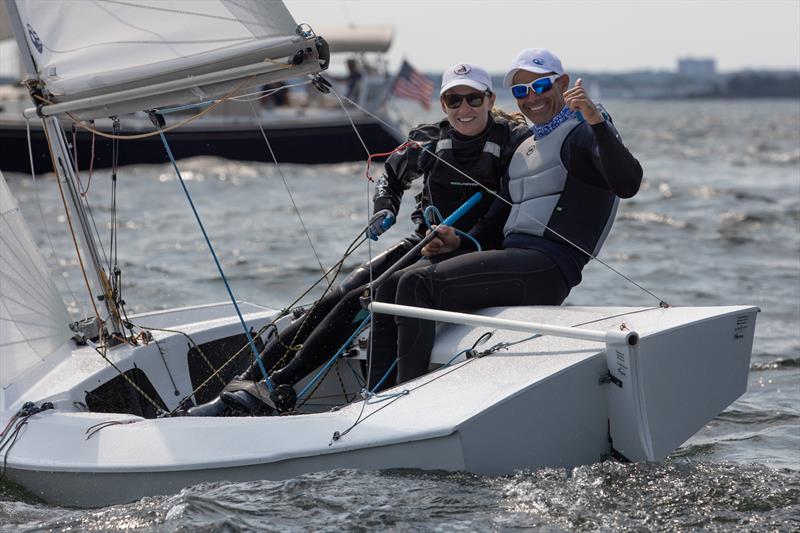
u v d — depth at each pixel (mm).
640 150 111625
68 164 15805
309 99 91188
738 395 12797
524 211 14172
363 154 87875
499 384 11711
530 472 11648
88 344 16781
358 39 88375
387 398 12289
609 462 11945
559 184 14008
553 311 13250
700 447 16297
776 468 13023
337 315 14492
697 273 33562
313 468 11906
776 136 160750
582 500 11227
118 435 13188
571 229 13930
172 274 33406
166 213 53031
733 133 173000
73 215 16141
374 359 14281
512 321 12297
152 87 13320
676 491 11594
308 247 39531
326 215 52250
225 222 49000
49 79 14234
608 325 12375
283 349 15195
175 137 80562
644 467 11766
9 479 13734
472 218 15312
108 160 77500
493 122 15039
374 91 88062
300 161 86125
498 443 11375
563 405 11703
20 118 76500
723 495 11625
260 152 84375
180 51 13211
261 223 48531
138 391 16047
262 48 12688
